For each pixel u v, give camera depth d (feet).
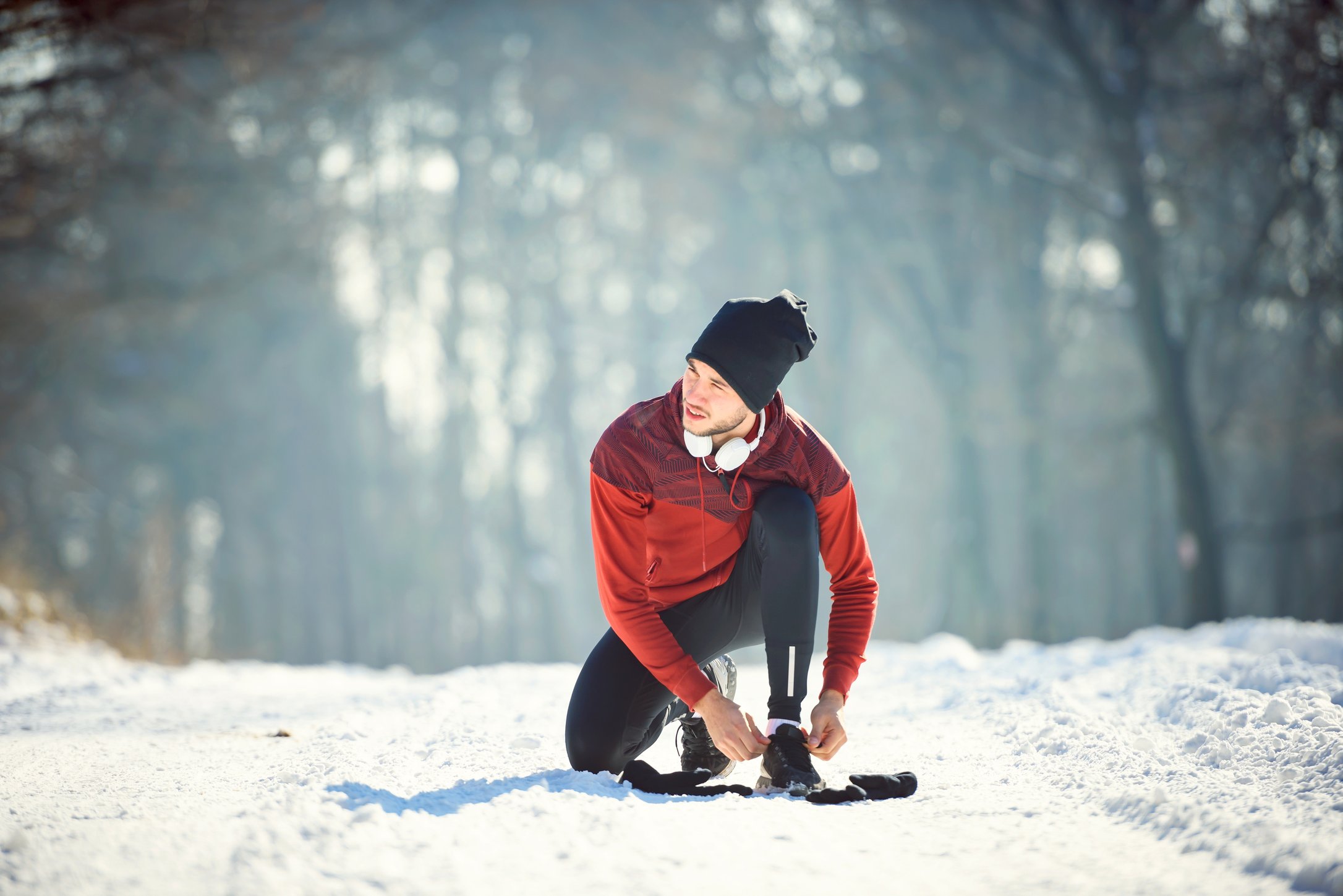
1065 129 97.96
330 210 121.19
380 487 148.66
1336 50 70.03
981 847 8.01
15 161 64.13
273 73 79.00
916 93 97.60
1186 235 96.58
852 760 12.34
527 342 150.82
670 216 129.39
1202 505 85.10
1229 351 107.86
